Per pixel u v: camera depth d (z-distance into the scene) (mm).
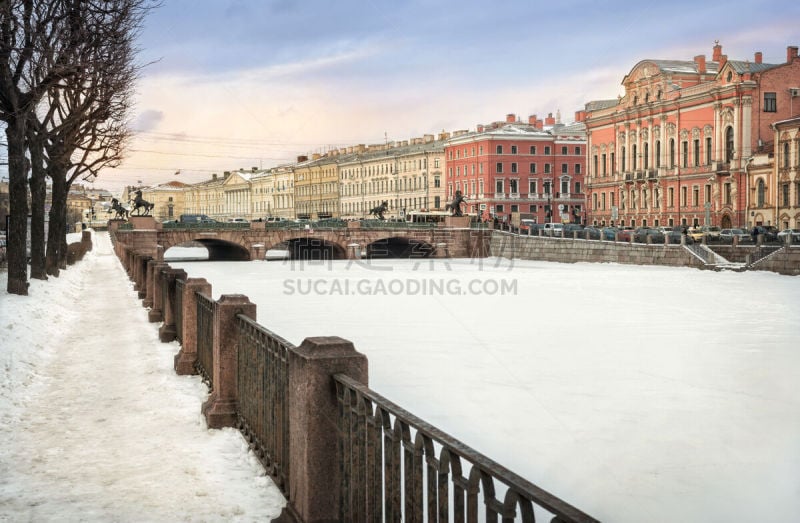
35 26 21406
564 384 15953
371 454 4766
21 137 20906
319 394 5234
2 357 11102
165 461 7047
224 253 93688
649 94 87938
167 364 11945
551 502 2990
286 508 5609
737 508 9148
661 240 60938
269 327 25297
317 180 149750
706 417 13273
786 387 15656
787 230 57188
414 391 15195
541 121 121875
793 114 75062
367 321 26906
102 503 5969
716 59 89688
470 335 23266
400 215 127688
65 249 37438
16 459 7078
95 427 8250
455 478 3812
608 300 34844
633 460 10812
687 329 24672
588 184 100938
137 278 27656
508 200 110750
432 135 133125
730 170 74625
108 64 24328
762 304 32719
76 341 14867
